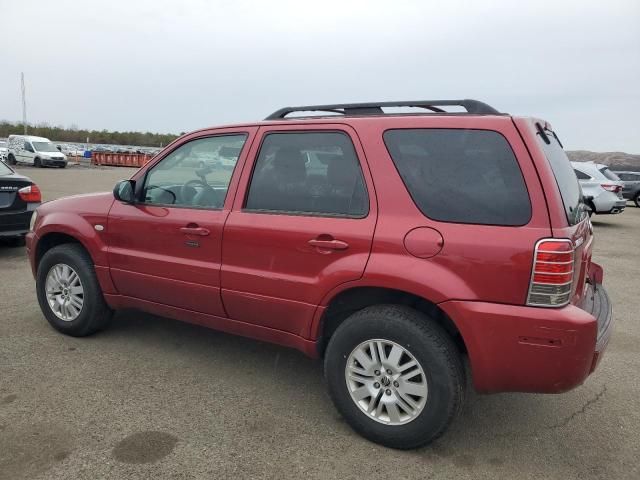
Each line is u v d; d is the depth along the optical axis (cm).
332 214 300
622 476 268
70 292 424
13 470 255
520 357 253
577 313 247
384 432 285
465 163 269
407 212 276
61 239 445
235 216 334
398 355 279
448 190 270
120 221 390
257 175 335
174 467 262
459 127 274
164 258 365
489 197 261
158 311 388
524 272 247
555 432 310
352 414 295
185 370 378
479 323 255
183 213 359
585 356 248
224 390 349
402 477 262
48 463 262
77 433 289
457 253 260
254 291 325
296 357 408
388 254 276
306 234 302
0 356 389
